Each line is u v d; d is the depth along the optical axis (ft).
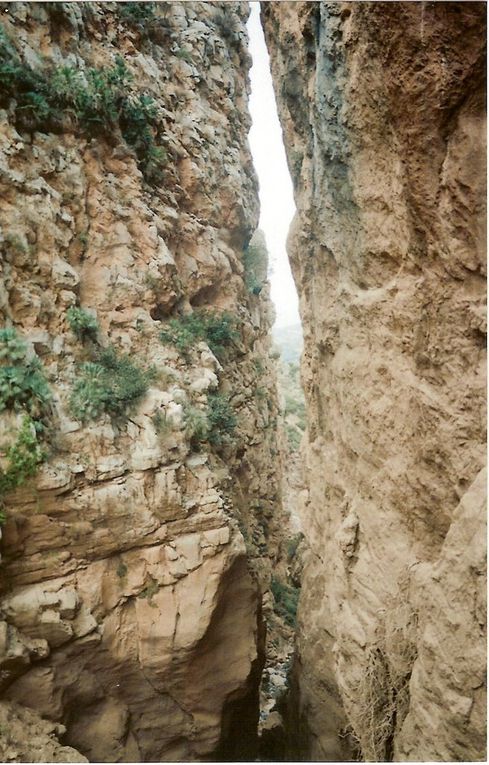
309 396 39.06
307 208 34.76
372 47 20.80
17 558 31.09
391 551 24.12
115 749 34.55
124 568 34.53
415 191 19.13
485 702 15.44
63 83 38.68
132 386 36.52
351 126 24.40
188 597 34.86
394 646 22.12
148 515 34.58
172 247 49.90
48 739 29.48
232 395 56.18
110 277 40.42
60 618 31.45
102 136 42.16
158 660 34.88
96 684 33.94
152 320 42.09
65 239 38.17
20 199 35.60
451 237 18.20
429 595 18.16
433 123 17.56
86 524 32.94
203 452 39.24
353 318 27.32
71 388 34.81
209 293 56.08
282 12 34.55
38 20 38.70
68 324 36.55
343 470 30.81
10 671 29.84
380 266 24.48
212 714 37.55
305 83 32.83
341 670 28.37
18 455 30.25
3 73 35.06
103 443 34.32
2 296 33.24
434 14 16.05
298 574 56.24
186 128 53.78
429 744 17.42
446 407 19.65
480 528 16.03
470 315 18.13
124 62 44.88
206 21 60.49
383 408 24.39
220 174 58.70
